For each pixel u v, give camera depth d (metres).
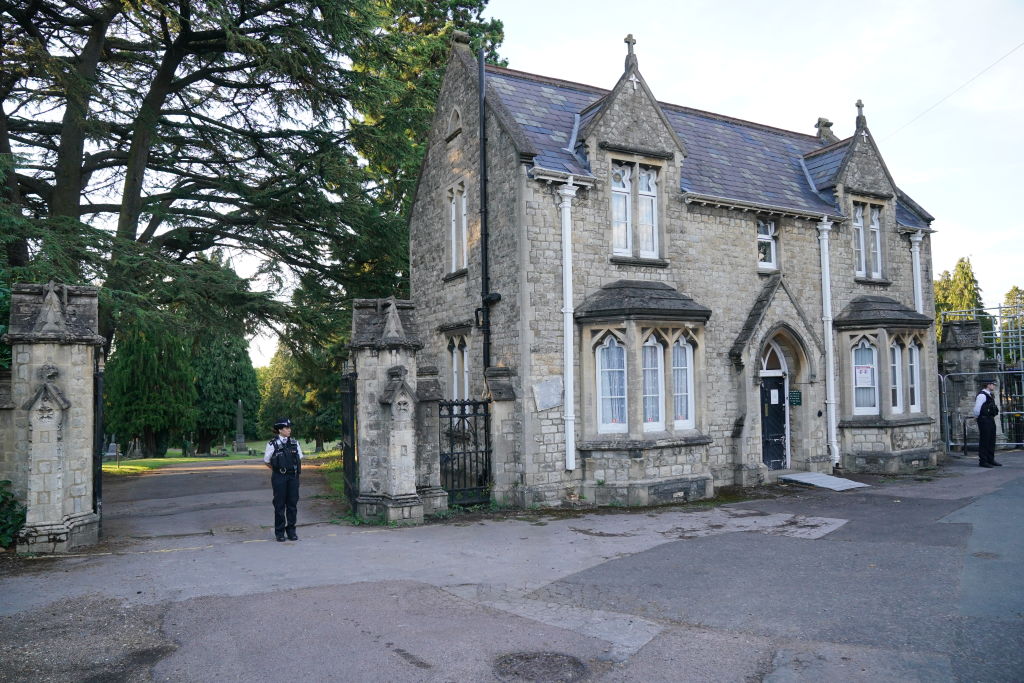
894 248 19.47
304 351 22.56
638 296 13.92
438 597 7.62
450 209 16.88
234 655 6.01
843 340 17.84
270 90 20.67
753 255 16.61
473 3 30.38
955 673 5.46
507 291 13.95
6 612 7.17
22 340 9.91
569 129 15.32
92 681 5.52
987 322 46.78
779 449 16.78
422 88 25.84
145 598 7.62
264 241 21.17
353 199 21.95
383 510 11.83
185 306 19.97
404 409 11.80
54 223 15.48
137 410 42.69
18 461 10.05
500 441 13.37
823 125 22.02
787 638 6.31
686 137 17.72
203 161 21.64
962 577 8.03
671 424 14.08
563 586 8.04
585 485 13.62
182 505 14.59
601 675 5.54
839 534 10.54
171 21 16.09
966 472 16.91
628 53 15.19
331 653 6.04
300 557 9.48
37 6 16.66
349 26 18.92
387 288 23.48
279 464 10.55
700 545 10.05
